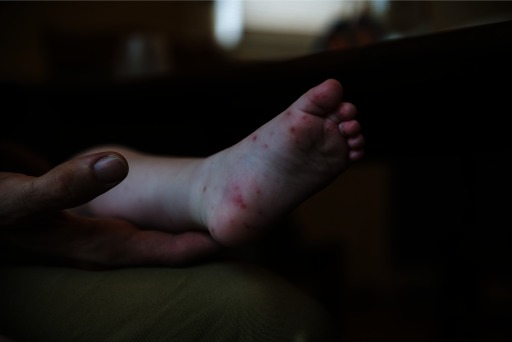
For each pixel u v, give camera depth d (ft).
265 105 1.74
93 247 1.22
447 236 2.23
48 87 2.30
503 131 1.48
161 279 1.19
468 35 1.25
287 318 1.09
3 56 4.97
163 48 3.51
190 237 1.29
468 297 2.17
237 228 1.23
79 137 2.43
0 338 1.08
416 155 1.65
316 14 5.84
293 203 1.22
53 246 1.22
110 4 5.37
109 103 2.25
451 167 2.64
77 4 5.25
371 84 1.44
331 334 1.14
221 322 1.09
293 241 3.43
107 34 4.20
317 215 5.24
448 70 1.32
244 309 1.09
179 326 1.09
